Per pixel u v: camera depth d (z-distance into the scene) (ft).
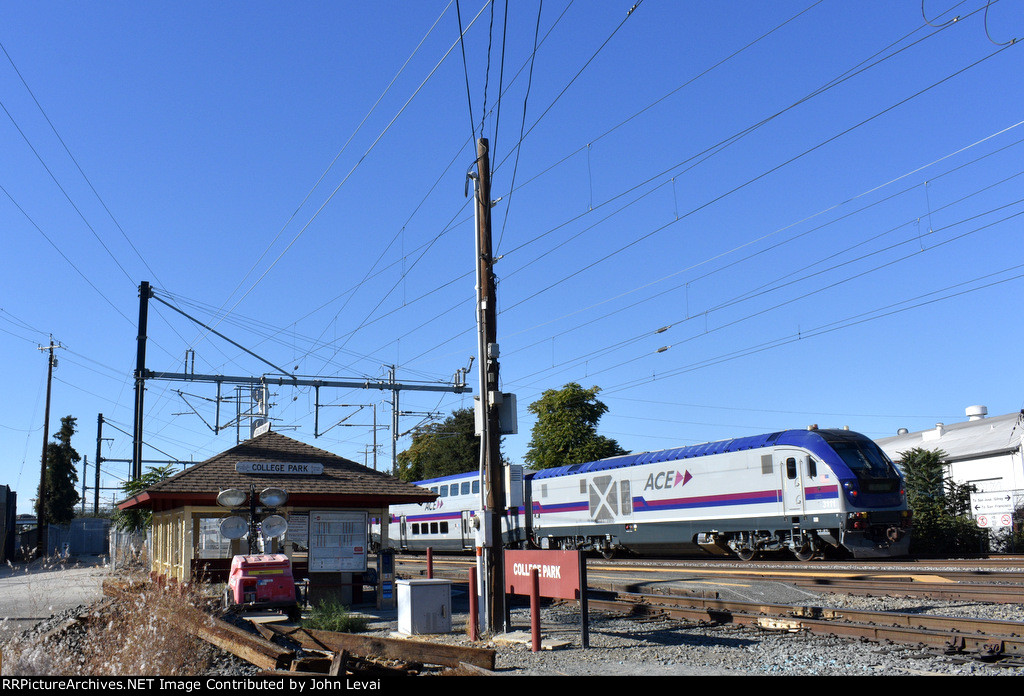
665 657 31.14
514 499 109.91
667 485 87.35
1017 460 104.53
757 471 77.36
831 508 70.08
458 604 52.44
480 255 43.29
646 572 69.82
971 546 85.76
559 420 136.15
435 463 175.52
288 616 42.42
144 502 56.80
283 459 55.26
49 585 71.15
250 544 47.67
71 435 198.29
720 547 82.17
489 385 41.93
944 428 135.03
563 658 31.71
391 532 137.69
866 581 51.42
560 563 35.37
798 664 28.63
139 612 30.60
